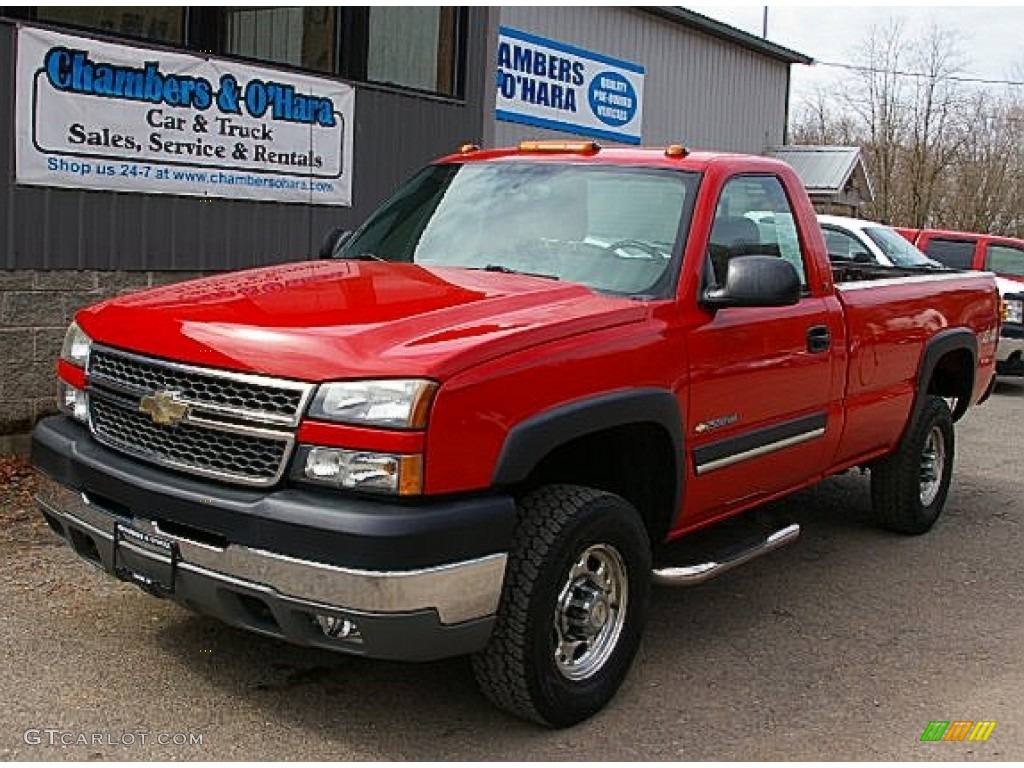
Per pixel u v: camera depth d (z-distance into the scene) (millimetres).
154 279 8383
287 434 3648
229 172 8805
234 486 3750
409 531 3496
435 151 10641
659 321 4445
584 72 16578
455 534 3590
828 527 7223
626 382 4211
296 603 3576
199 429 3836
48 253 7707
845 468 6270
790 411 5312
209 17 8562
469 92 10922
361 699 4312
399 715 4199
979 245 16016
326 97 9492
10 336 7590
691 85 19453
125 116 8039
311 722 4113
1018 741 4273
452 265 4980
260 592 3629
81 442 4238
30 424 7766
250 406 3734
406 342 3727
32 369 7727
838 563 6465
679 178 4984
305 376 3643
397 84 10273
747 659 4949
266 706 4215
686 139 19562
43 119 7570
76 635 4730
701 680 4695
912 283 6586
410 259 5129
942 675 4875
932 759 4086
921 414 6824
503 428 3727
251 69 8844
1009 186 38719
